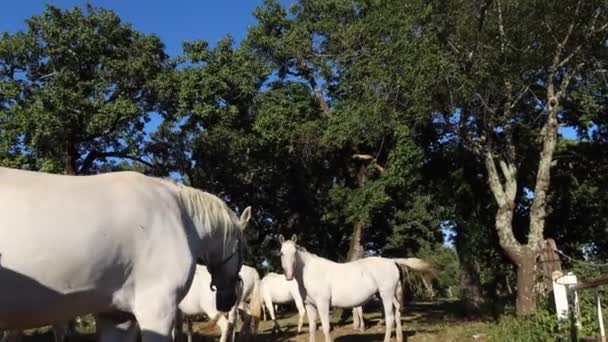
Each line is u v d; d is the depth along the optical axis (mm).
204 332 15914
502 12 12414
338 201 19859
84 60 20469
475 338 11773
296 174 25422
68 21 20297
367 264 12016
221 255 4641
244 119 21500
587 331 8797
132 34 21359
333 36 18422
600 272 11383
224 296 4855
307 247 29688
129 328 3877
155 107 21641
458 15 12531
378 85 14164
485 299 21109
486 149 14938
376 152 20016
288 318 22922
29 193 3266
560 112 18219
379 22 14156
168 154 24281
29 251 3131
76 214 3352
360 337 14094
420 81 12758
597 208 23125
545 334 9086
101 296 3498
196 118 21219
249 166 25359
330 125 18047
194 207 4328
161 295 3682
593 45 13102
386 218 24703
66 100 18891
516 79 13289
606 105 17750
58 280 3246
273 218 30281
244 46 21016
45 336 13516
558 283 9008
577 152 21922
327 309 11508
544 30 12719
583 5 12234
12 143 19250
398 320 12383
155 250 3695
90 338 14023
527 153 19828
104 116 19266
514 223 22188
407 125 15828
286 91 20188
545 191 14023
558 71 14836
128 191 3707
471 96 13141
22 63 20047
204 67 20875
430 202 23609
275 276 17641
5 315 3150
